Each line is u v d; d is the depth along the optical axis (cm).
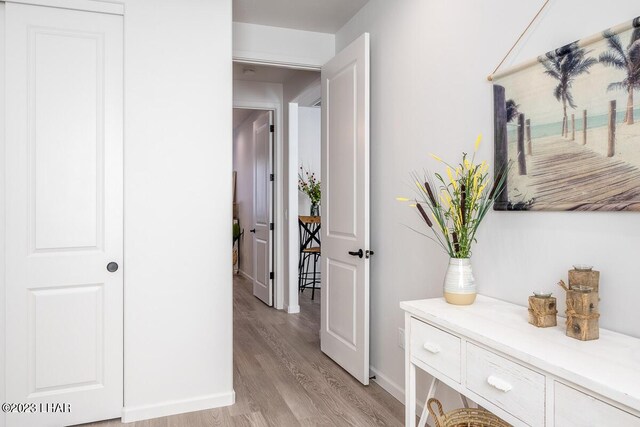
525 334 130
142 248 231
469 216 170
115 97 229
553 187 151
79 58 223
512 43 171
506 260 175
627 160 126
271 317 447
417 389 232
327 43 346
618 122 129
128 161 228
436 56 219
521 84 165
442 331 149
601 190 134
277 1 288
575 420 102
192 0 240
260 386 274
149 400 233
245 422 227
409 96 242
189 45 239
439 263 218
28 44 215
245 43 323
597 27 137
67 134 221
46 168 218
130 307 229
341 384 276
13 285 213
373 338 284
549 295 141
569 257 148
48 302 219
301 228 599
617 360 108
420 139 232
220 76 245
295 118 465
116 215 229
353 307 284
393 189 258
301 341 367
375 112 279
